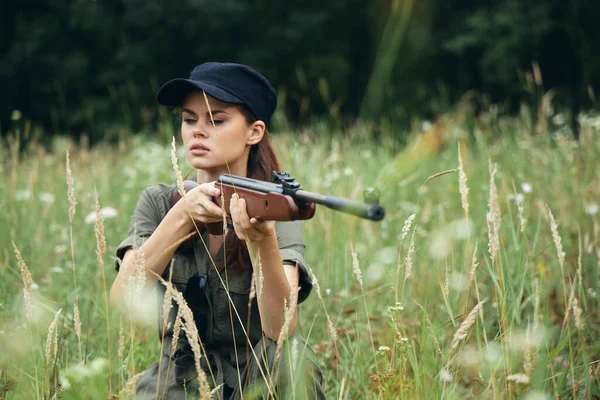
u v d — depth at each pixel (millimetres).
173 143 2176
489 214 2314
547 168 5465
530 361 2100
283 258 2404
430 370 2336
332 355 3152
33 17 19594
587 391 2467
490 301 3488
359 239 4863
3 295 3199
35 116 18734
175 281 2412
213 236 2426
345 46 17781
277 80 17500
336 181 5031
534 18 15352
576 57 15383
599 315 3170
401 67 12453
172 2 17688
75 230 4848
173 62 18500
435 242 3051
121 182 6359
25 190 5398
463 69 16500
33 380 2266
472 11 16766
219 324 2400
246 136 2475
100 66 19047
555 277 3691
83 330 3168
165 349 2467
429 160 6504
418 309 3361
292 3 17875
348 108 17672
